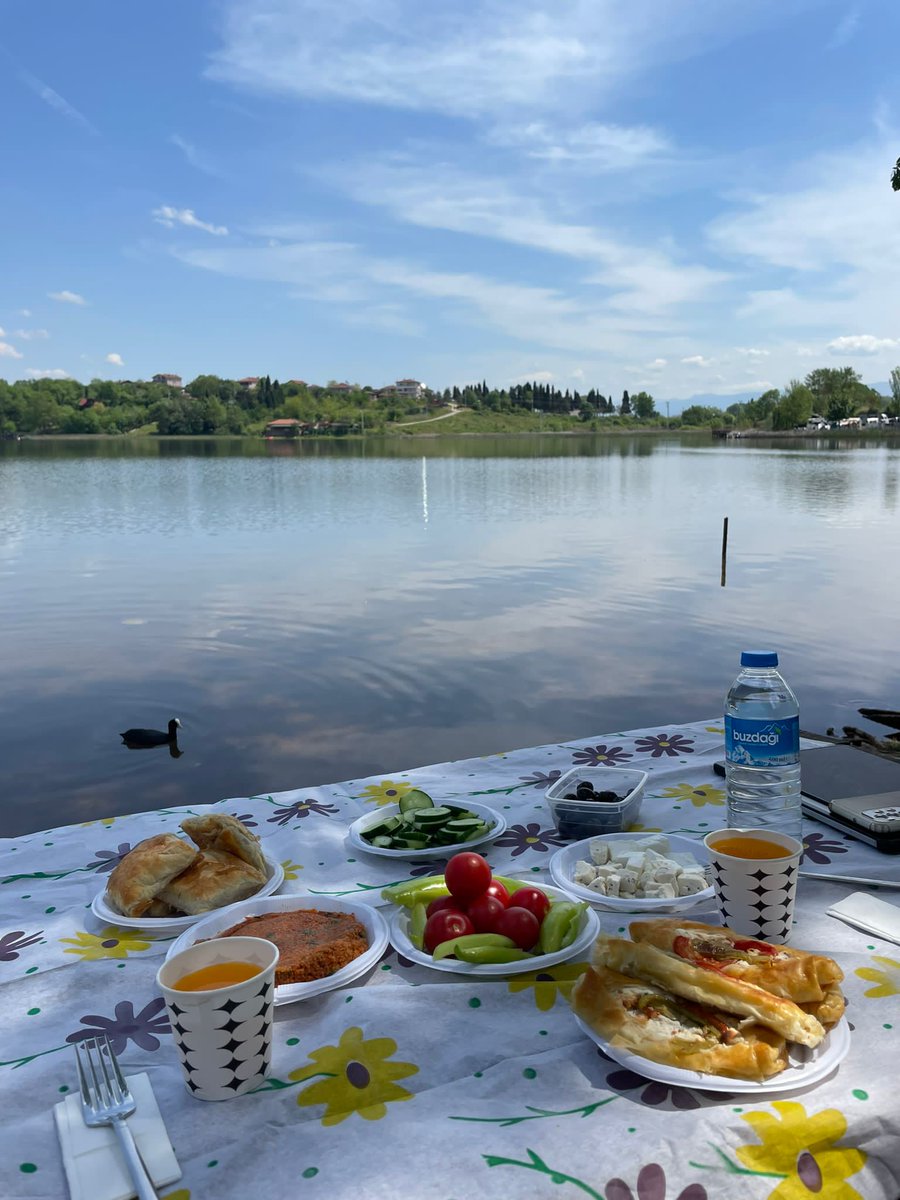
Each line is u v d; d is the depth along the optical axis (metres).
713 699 9.72
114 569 20.28
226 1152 1.25
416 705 9.78
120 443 170.62
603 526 28.17
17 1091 1.43
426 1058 1.46
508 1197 1.15
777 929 1.75
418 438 199.50
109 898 2.07
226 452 122.94
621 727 8.87
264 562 21.14
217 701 10.16
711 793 2.74
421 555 22.03
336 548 23.73
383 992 1.65
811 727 8.65
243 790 7.64
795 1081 1.31
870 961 1.70
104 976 1.78
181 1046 1.34
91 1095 1.35
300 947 1.77
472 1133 1.27
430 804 2.56
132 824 2.70
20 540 26.27
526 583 17.53
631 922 1.75
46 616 15.12
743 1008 1.38
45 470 73.38
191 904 2.00
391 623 14.02
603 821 2.36
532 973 1.70
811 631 12.77
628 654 11.67
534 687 10.33
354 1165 1.22
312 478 60.12
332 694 10.27
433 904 1.89
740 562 19.64
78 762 8.38
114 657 12.26
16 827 7.09
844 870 2.14
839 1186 1.21
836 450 101.69
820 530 25.47
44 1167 1.25
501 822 2.49
